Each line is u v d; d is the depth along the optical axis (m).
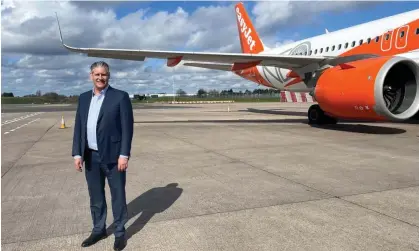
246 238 3.19
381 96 9.42
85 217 3.81
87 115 3.12
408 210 3.84
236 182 5.14
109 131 3.08
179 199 4.38
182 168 6.17
